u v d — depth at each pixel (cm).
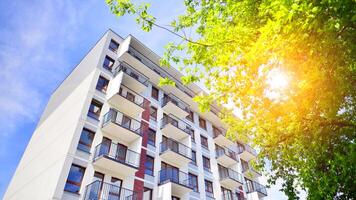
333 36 444
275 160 830
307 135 676
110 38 2197
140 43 2341
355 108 643
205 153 2395
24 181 1678
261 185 2611
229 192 2258
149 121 2014
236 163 2523
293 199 782
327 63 496
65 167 1265
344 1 394
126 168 1468
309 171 727
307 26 413
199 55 675
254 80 656
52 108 2217
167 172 1831
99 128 1559
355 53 476
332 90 527
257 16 581
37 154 1783
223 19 639
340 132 645
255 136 820
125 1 701
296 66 533
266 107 683
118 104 1759
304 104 595
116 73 1950
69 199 1189
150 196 1609
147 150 1800
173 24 738
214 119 2825
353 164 609
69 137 1425
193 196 1906
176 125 2231
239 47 585
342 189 692
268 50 487
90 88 1689
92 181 1333
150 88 2314
